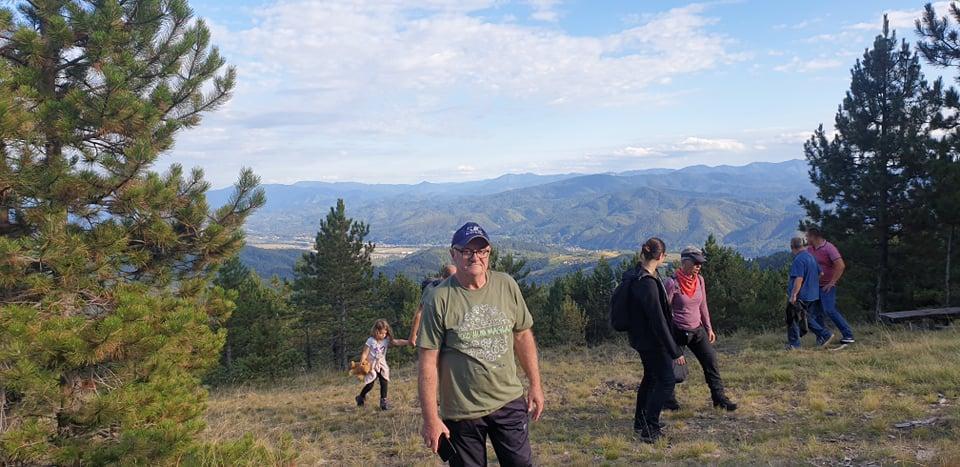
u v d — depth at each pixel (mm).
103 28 7023
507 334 3424
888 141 16156
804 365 8758
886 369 7824
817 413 6395
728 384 8172
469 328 3332
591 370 10695
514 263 30688
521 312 3568
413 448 6906
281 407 10523
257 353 25297
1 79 6031
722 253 24531
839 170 17844
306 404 10516
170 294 7539
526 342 3635
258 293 30344
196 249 8016
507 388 3389
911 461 4613
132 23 7516
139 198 6750
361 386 12391
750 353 10320
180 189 7973
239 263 28016
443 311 3348
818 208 18344
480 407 3332
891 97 16828
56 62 7211
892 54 16953
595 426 7055
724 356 10445
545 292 40344
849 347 9688
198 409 6125
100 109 6578
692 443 5750
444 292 3387
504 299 3461
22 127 6059
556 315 31891
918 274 16469
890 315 11500
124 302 5742
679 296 6754
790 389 7602
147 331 5465
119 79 6660
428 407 3266
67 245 6285
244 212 8359
